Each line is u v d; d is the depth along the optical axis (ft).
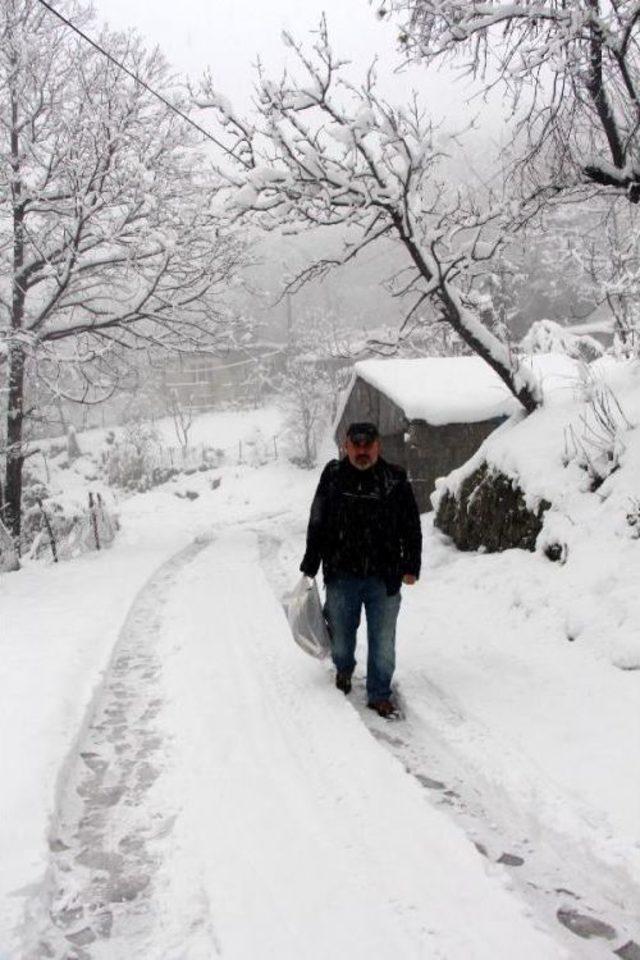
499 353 33.71
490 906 8.77
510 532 27.40
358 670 18.40
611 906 8.96
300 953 7.98
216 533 60.85
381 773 12.34
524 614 20.56
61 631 22.76
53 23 54.54
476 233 31.60
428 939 8.17
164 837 10.72
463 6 24.25
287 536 53.47
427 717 14.80
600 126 27.58
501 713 14.49
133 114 51.42
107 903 9.16
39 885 9.13
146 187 51.34
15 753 12.96
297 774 12.42
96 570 38.17
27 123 53.36
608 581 19.15
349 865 9.67
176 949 8.22
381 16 25.61
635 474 21.94
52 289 57.26
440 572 27.86
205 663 19.19
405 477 15.97
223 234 53.01
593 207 34.09
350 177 31.17
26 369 56.03
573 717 13.92
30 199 53.47
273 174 30.99
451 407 51.16
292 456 130.93
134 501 119.65
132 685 17.93
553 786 11.45
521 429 30.96
